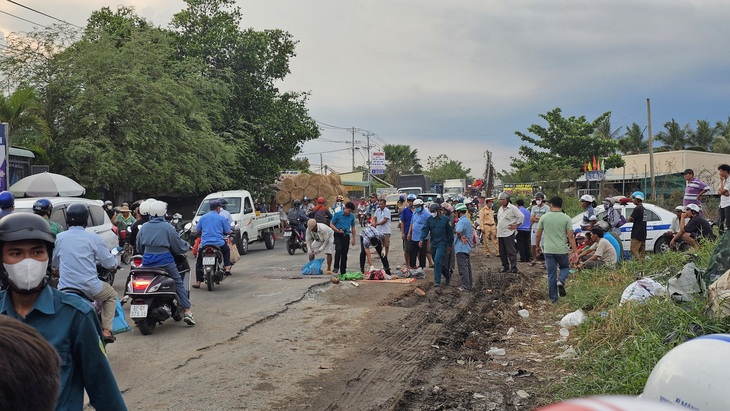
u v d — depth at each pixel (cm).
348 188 6569
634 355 677
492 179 4644
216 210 1347
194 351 837
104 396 301
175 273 962
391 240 2908
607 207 1636
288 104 3941
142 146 2644
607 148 4978
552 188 4203
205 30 3669
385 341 904
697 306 736
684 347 255
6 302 303
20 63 2603
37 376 169
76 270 651
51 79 2603
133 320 961
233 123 3606
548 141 5153
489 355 850
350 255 2152
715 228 1445
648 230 1805
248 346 868
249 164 3675
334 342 895
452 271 1526
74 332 295
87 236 665
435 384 714
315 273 1517
